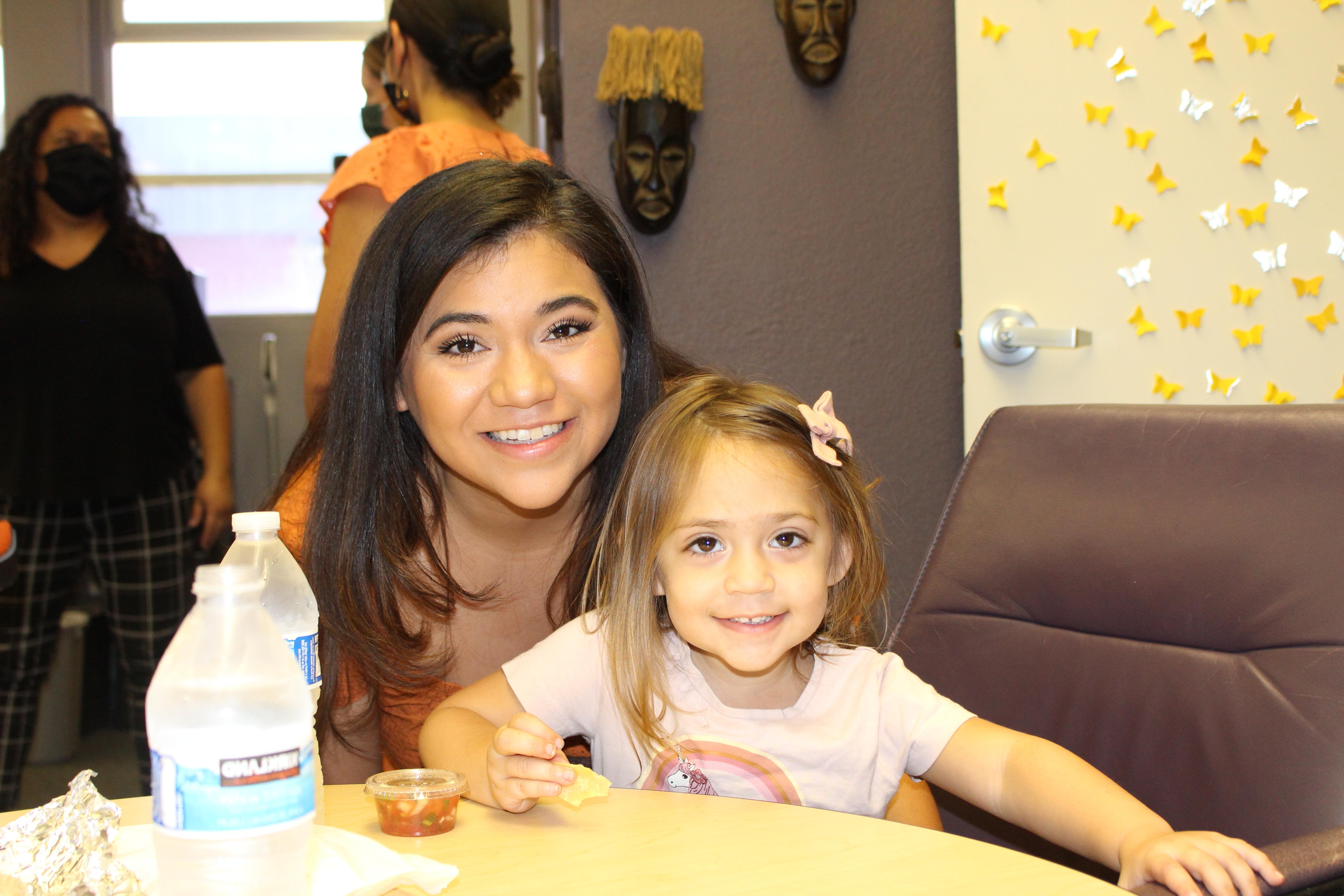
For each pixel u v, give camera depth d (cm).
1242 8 181
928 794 117
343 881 59
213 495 250
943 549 119
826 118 214
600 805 80
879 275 217
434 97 182
